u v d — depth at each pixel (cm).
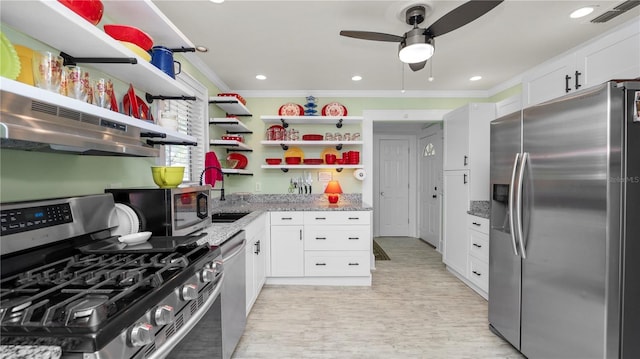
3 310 68
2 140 87
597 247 128
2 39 88
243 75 309
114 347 67
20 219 95
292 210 300
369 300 264
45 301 71
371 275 318
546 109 152
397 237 552
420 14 183
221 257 153
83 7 106
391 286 297
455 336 204
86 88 115
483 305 253
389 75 311
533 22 203
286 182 372
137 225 145
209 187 197
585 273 133
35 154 116
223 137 310
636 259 125
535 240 161
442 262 382
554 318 150
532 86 250
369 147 375
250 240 232
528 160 164
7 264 92
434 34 177
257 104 370
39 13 92
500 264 195
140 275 90
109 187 158
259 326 218
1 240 89
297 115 349
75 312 65
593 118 128
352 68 290
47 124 83
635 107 123
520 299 174
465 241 298
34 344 62
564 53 254
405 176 560
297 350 188
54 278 90
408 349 189
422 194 532
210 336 138
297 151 356
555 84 225
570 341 141
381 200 560
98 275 90
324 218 301
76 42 113
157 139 182
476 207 294
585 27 210
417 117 375
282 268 301
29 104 78
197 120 275
